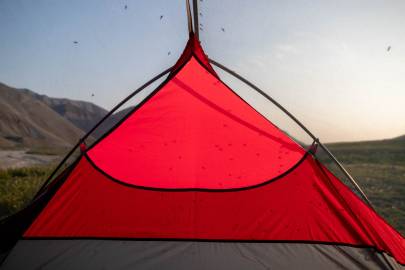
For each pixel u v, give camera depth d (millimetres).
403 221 5859
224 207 3543
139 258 3137
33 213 3480
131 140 3648
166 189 3664
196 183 3723
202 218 3479
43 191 4031
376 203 7281
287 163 3584
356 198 3359
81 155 3574
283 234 3359
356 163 16812
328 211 3406
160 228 3416
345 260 3123
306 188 3496
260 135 3602
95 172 3596
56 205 3461
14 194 6684
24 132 86125
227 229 3402
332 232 3338
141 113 3561
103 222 3428
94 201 3514
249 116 3596
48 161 18906
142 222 3441
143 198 3572
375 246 3236
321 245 3275
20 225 3420
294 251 3215
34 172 10406
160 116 3637
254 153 3664
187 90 3631
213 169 3729
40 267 3018
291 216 3432
